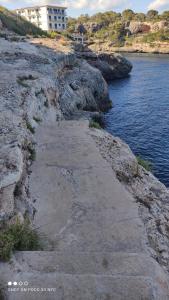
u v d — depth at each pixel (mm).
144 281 7203
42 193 12461
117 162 15828
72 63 50875
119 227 10688
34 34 75188
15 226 8914
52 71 33688
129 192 13844
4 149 12258
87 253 8453
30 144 15039
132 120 46656
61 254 8258
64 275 7281
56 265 7844
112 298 6785
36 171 13805
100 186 13070
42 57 38812
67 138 17578
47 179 13344
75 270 7762
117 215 11305
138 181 15570
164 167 31125
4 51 38281
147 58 140375
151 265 8211
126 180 14945
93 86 51125
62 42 72438
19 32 68062
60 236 10234
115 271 7887
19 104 18375
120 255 8469
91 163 14781
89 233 10383
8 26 66125
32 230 9492
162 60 129500
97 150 16172
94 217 11180
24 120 16938
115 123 45219
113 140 18828
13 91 20094
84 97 45812
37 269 7648
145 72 96438
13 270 7406
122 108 54375
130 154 17438
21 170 11562
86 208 11672
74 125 19984
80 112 40469
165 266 9797
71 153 15688
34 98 21219
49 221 10992
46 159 14953
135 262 8242
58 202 12023
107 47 187125
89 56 80688
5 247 7883
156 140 38406
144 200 13797
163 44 175000
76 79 47531
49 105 24312
